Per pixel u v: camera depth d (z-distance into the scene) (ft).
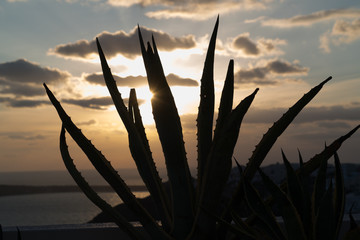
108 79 10.14
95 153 9.56
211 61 10.14
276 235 8.90
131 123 9.89
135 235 9.62
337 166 9.36
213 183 9.49
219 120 9.75
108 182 9.67
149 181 9.96
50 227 10.66
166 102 9.80
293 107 9.53
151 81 9.94
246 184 9.05
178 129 9.76
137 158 9.95
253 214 9.55
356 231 7.75
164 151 9.78
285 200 8.49
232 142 9.39
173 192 9.75
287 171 9.15
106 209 9.60
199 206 9.10
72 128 9.60
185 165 9.73
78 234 10.46
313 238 8.45
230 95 9.82
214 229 9.55
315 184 9.05
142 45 10.06
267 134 9.65
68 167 9.83
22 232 10.43
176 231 9.70
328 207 8.27
